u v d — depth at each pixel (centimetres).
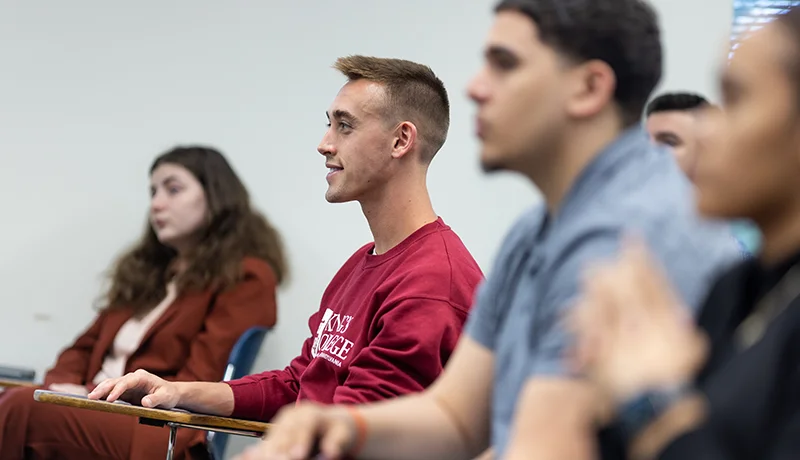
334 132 291
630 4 147
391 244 287
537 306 141
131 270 450
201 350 408
